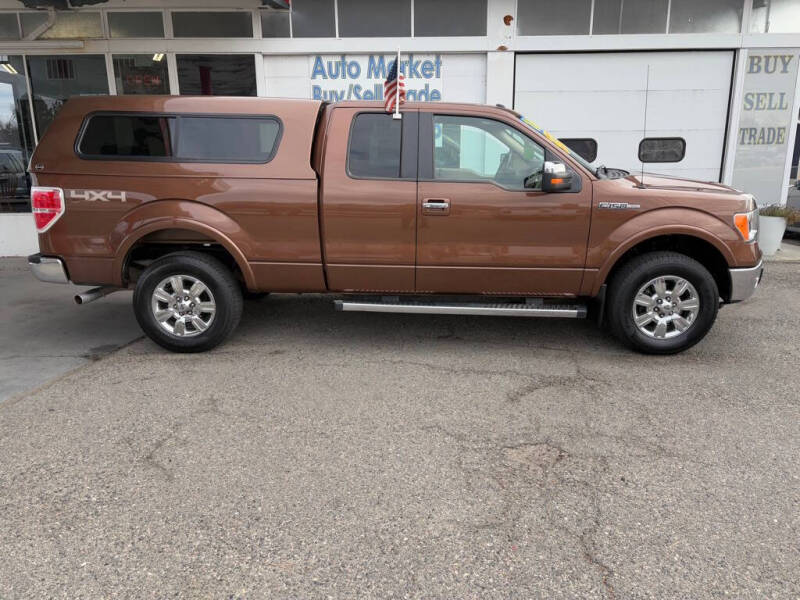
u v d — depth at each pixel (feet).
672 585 7.66
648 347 15.64
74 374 14.84
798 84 28.55
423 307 15.58
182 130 15.35
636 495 9.61
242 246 15.39
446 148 15.25
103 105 15.38
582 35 28.12
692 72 28.71
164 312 15.96
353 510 9.23
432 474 10.24
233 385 14.10
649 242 15.81
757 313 20.06
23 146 30.30
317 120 15.65
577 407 12.88
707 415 12.47
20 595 7.50
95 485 9.90
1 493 9.66
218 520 8.98
